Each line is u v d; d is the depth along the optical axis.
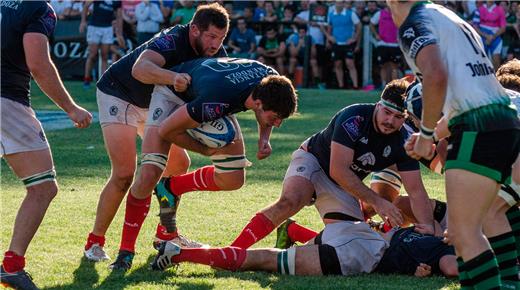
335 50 51.38
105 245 17.19
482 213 11.81
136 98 16.19
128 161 15.98
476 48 12.00
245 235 15.48
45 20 14.02
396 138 15.30
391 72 50.38
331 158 15.24
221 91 14.50
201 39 15.67
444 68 11.61
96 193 22.61
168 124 14.79
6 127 13.78
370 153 15.27
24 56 13.95
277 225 15.65
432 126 11.77
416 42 11.69
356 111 15.30
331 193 15.73
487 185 11.70
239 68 14.96
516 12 51.41
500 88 12.12
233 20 52.44
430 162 15.79
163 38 15.70
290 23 52.47
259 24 52.81
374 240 14.96
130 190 15.38
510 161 11.89
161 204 16.62
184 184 16.36
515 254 13.59
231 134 15.18
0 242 17.02
